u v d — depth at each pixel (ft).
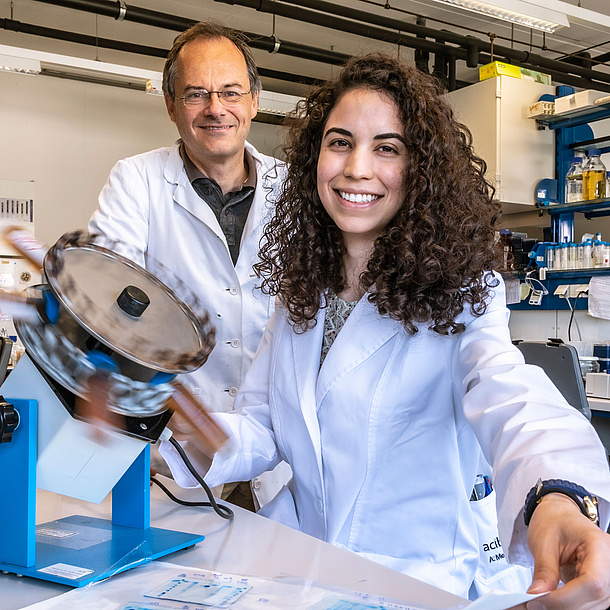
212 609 2.28
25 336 2.53
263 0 17.88
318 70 25.61
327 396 3.72
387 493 3.65
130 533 3.04
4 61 15.67
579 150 16.17
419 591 2.45
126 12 17.92
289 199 4.39
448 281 3.53
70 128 22.29
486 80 16.21
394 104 3.67
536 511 2.19
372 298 3.62
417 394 3.62
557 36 23.40
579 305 14.58
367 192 3.69
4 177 21.33
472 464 3.73
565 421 2.69
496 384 3.04
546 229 16.29
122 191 6.55
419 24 21.47
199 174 6.63
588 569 1.82
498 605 1.84
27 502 2.62
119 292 2.63
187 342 2.62
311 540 3.07
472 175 3.94
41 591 2.50
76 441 2.65
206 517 3.45
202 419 2.91
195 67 6.44
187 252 6.48
